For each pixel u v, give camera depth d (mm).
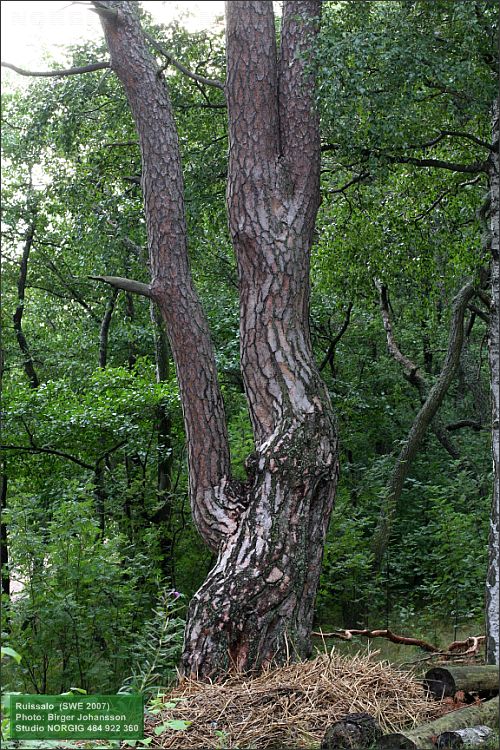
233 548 5938
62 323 18812
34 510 7301
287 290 6254
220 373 12719
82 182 10531
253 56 6355
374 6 7246
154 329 12273
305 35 6566
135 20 6820
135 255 11430
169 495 10375
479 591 9453
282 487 5977
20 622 6539
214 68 9656
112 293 15086
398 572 11617
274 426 6125
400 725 4723
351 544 9703
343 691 4918
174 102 9398
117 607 7168
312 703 4785
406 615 9484
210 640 5641
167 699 5016
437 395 12477
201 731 4477
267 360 6191
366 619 10398
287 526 5914
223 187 9586
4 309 17297
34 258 17031
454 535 9773
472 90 7000
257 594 5734
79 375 16328
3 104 13516
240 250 6359
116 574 7297
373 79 6656
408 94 6727
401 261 10758
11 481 11062
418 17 6980
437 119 7680
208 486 6211
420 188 10078
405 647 8703
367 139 7156
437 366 17438
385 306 13680
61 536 7133
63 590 6938
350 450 14914
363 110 6805
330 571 9547
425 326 15805
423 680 5266
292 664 5445
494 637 6215
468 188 10102
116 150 10281
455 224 10453
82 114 9891
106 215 10375
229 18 6422
